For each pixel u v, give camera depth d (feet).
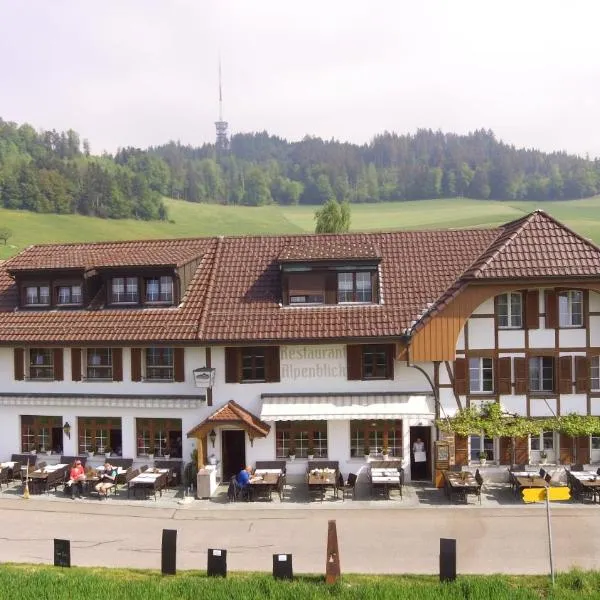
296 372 106.83
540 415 104.42
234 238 127.13
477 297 101.76
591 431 101.09
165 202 649.20
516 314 105.19
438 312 101.71
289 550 79.66
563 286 102.06
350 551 78.89
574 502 95.30
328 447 106.11
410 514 91.71
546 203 615.57
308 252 112.16
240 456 109.50
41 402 111.14
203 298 112.98
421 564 74.64
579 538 81.76
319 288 109.81
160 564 75.56
